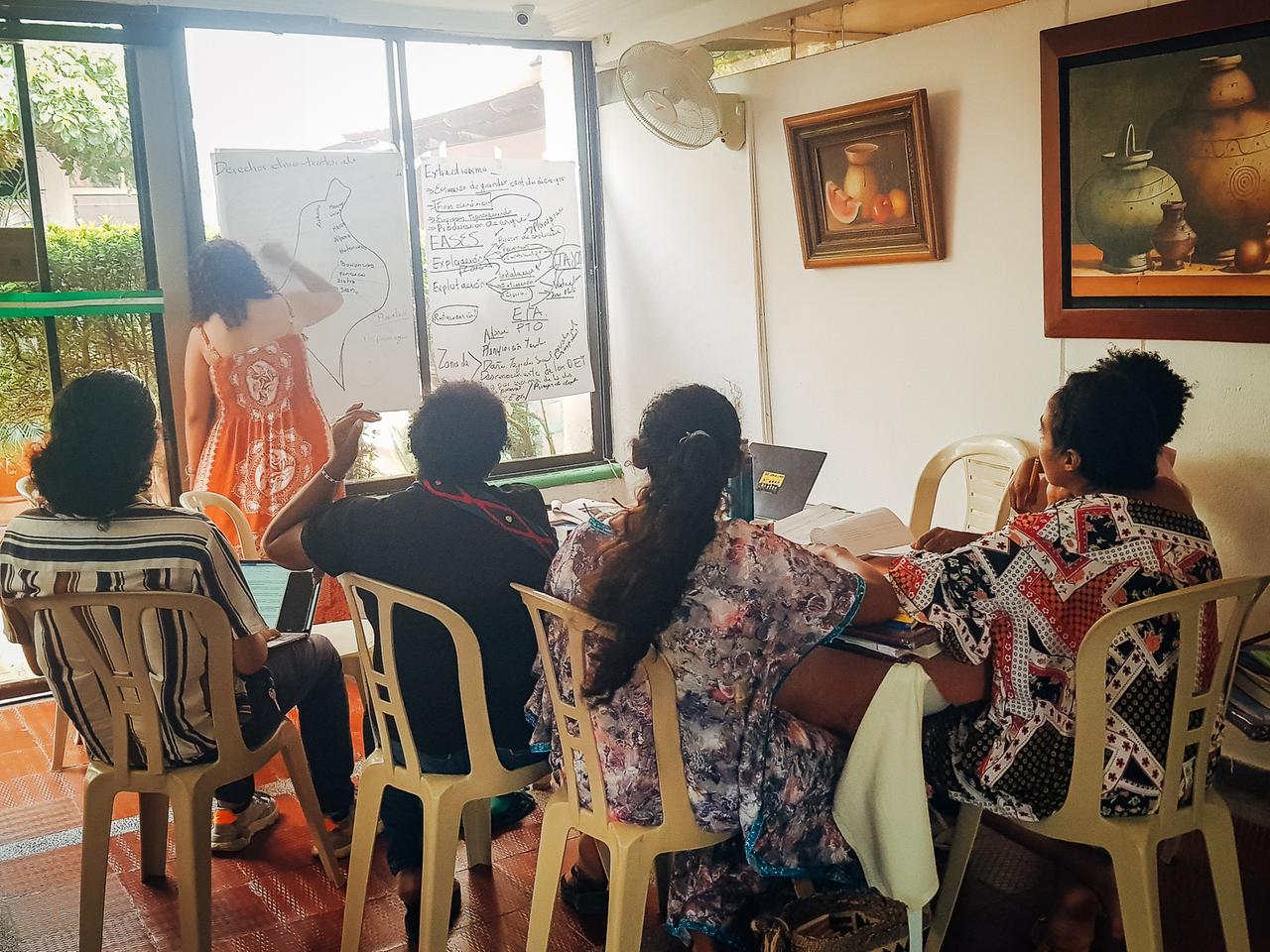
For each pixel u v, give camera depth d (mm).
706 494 1789
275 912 2488
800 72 3893
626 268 4934
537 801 3010
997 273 3363
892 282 3725
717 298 4473
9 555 2176
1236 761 2467
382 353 4418
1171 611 1741
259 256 4078
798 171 3871
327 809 2766
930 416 3684
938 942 2176
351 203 4273
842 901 2055
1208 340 2793
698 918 2049
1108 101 2871
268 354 4062
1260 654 2285
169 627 2129
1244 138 2602
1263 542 2785
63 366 3824
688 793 1889
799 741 1960
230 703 2203
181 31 3873
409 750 2146
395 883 2613
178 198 3951
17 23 3580
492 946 2330
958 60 3346
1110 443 1898
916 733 1922
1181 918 2332
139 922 2453
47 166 3723
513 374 4828
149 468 2174
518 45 4672
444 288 4590
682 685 1859
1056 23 3059
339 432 2291
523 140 4762
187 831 2156
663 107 3771
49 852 2781
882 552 2393
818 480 4184
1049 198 3068
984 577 1876
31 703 3795
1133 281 2920
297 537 2246
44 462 2113
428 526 2123
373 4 4184
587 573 1913
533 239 4793
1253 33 2537
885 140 3533
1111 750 1833
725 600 1812
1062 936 2154
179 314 4000
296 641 2506
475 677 2088
